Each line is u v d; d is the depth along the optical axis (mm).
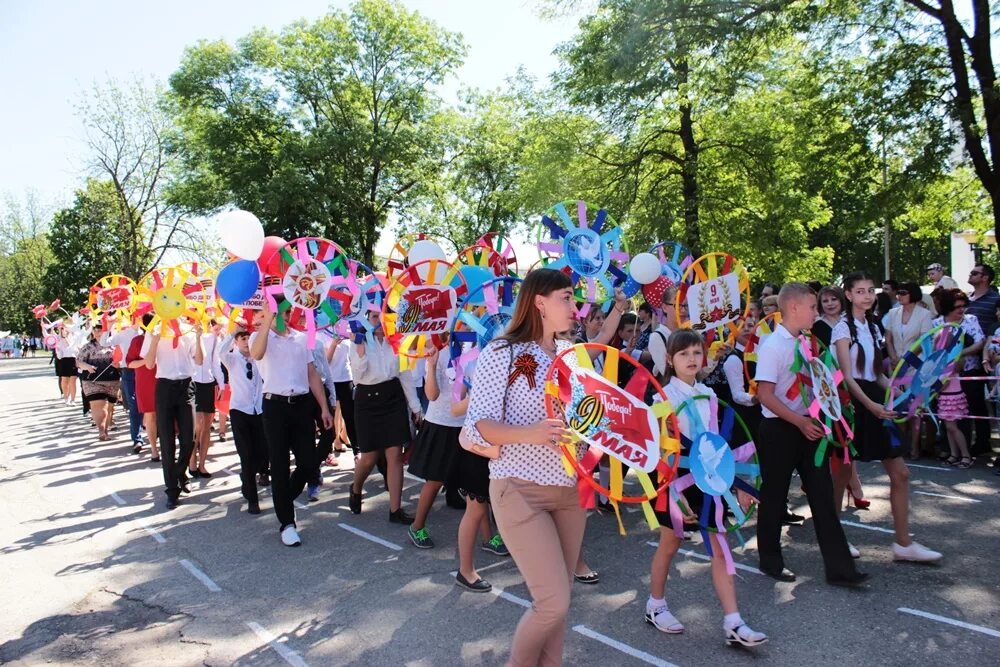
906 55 12000
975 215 14961
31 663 3605
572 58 16031
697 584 4312
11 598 4480
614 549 5031
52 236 37062
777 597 4055
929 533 5039
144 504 6789
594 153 18062
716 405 3557
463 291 5012
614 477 2842
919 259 37844
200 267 8195
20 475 8414
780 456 4250
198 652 3686
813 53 13234
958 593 3992
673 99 16156
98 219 34906
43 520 6340
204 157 28516
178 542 5555
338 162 27078
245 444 6289
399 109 29344
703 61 14859
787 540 5043
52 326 16516
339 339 7242
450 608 4109
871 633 3562
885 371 7211
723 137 17312
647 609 3775
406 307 4816
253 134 28047
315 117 28812
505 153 28875
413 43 28531
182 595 4465
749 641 3377
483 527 5121
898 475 4465
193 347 7164
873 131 12328
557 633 2727
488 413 2666
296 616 4086
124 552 5355
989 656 3295
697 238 16219
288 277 5398
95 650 3734
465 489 4277
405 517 5875
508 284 4848
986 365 7301
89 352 10688
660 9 13414
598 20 15617
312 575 4742
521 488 2672
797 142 14070
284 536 5395
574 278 5715
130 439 10773
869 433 4438
